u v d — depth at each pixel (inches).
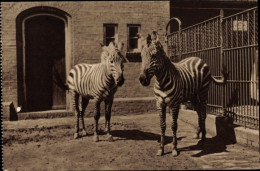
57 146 279.9
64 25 450.6
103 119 414.0
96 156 245.0
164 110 243.4
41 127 362.6
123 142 286.7
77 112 311.0
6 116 406.6
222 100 304.3
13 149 274.1
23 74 433.1
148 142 286.0
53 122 393.4
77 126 310.2
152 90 463.2
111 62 257.9
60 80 453.1
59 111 434.0
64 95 455.5
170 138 300.5
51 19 447.2
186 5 486.0
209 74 288.5
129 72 454.6
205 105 284.8
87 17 443.8
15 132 340.8
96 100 283.7
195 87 272.7
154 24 464.1
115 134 322.0
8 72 422.3
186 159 233.3
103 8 448.5
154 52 222.7
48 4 429.4
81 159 239.0
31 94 445.1
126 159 234.7
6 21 421.1
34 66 446.0
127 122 385.1
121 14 453.7
